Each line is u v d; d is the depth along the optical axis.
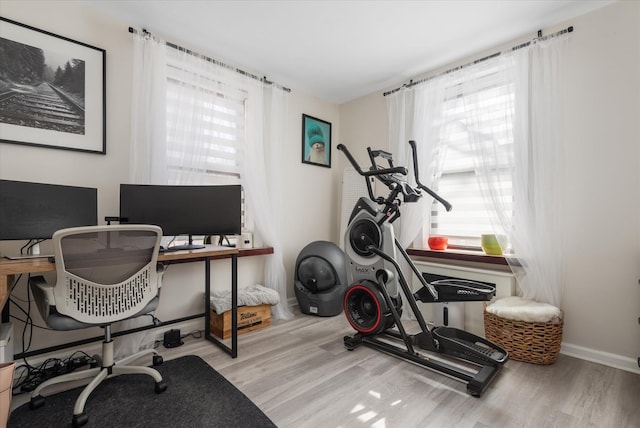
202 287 2.64
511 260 2.32
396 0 2.08
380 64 2.95
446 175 2.89
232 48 2.69
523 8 2.14
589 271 2.09
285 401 1.57
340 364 1.98
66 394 1.61
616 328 1.98
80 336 2.03
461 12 2.19
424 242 2.95
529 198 2.27
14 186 1.65
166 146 2.33
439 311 2.61
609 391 1.67
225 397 1.59
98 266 1.46
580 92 2.13
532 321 1.96
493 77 2.48
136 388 1.67
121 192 2.01
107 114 2.16
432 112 2.84
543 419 1.44
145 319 2.27
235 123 2.79
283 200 3.33
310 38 2.54
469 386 1.61
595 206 2.07
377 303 2.14
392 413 1.48
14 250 1.85
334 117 3.91
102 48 2.15
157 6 2.15
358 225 2.37
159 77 2.29
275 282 2.97
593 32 2.09
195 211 2.20
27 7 1.88
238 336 2.46
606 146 2.03
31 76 1.89
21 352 1.82
